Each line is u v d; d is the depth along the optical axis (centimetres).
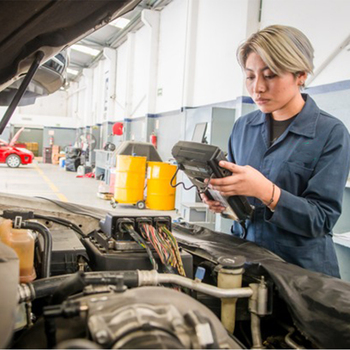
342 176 89
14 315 40
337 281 71
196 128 371
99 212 117
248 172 78
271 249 98
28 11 66
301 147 94
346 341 60
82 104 1324
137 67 750
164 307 45
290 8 320
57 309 45
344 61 260
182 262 79
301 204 83
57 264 80
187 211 382
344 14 261
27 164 1034
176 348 39
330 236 99
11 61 87
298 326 64
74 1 69
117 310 43
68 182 701
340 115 259
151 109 657
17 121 1391
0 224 73
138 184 466
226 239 100
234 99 404
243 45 89
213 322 49
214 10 450
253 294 69
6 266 53
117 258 73
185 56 508
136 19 689
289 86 87
